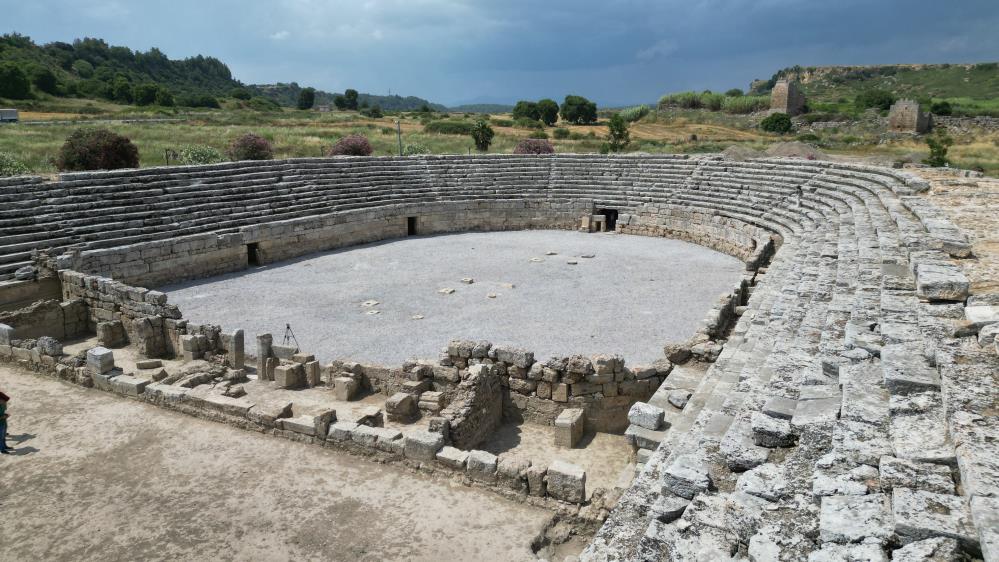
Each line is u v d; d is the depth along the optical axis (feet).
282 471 42.32
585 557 23.93
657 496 26.81
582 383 52.26
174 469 42.55
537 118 378.12
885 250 48.24
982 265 37.93
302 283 101.55
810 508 19.62
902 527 16.10
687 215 136.56
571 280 102.47
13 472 42.04
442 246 131.75
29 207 94.53
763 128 319.88
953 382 21.76
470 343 55.36
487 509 38.22
